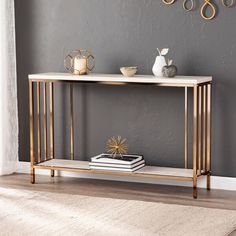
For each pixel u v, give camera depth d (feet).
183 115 17.33
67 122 18.53
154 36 17.38
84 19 18.07
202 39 16.94
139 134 17.83
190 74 17.13
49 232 13.53
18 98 18.99
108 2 17.76
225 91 16.87
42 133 18.86
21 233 13.47
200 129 16.44
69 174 18.66
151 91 17.60
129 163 16.66
